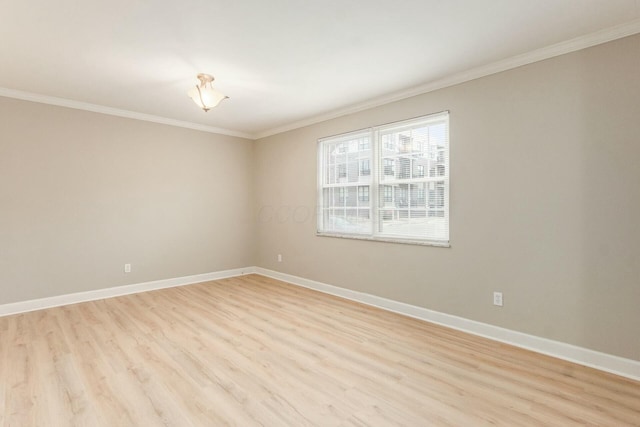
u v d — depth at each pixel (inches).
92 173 168.4
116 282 176.2
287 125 205.9
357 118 167.2
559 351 104.7
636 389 86.4
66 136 160.6
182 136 199.8
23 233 150.3
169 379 91.0
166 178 193.6
